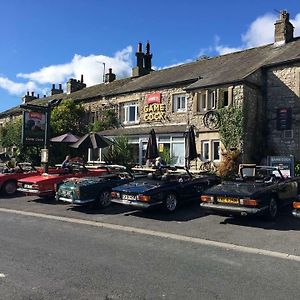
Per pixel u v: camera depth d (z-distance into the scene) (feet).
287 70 62.69
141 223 32.55
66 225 31.73
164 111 77.05
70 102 94.38
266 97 64.85
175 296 15.92
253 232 28.91
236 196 31.24
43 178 44.88
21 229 29.81
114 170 50.55
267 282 17.76
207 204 32.73
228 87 62.18
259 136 63.46
